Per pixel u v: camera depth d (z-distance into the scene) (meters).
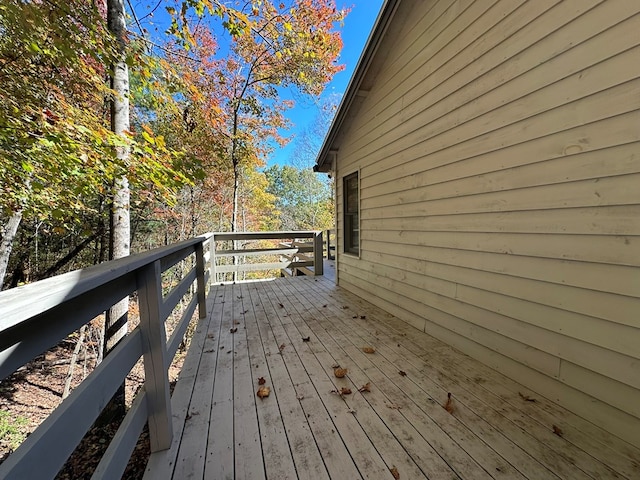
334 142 5.02
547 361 1.84
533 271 1.91
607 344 1.54
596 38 1.53
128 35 3.96
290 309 3.88
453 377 2.12
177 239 12.80
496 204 2.15
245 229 14.80
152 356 1.40
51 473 0.69
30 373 7.38
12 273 7.88
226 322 3.39
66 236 7.48
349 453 1.42
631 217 1.43
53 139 2.67
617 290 1.50
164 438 1.44
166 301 1.64
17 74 3.09
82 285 0.75
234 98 9.49
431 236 2.88
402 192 3.33
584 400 1.65
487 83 2.19
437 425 1.61
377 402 1.83
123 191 3.70
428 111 2.86
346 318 3.49
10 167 2.86
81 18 2.72
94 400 0.90
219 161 9.48
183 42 3.59
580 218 1.64
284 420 1.67
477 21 2.25
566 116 1.69
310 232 6.25
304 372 2.21
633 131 1.41
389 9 3.03
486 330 2.29
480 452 1.42
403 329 3.12
